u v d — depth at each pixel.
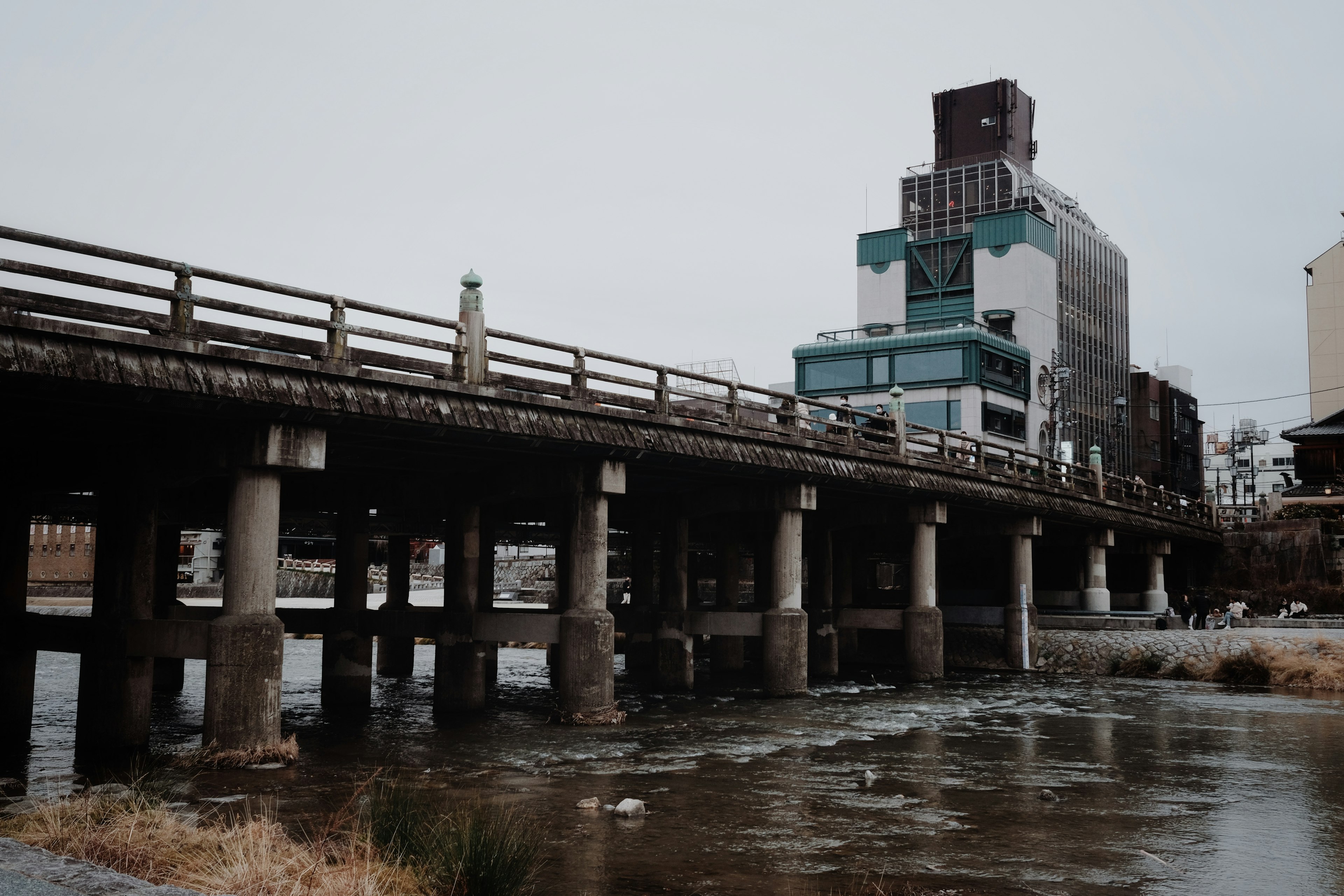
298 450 17.56
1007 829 14.71
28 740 21.81
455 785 16.91
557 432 21.22
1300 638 38.66
